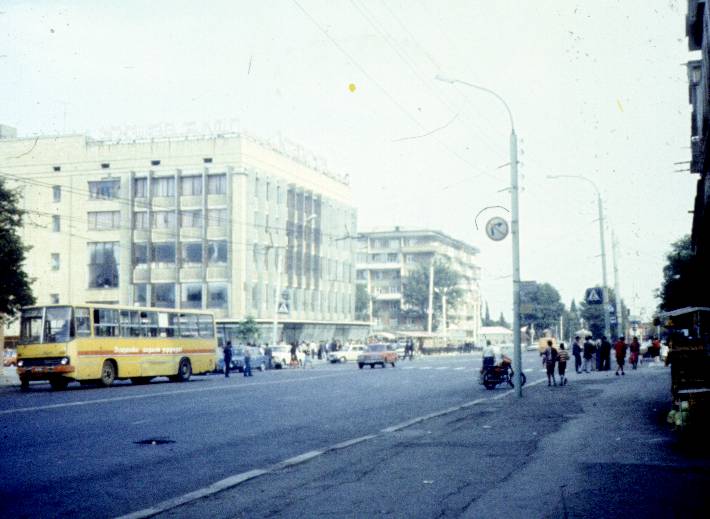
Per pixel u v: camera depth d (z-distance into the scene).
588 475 9.77
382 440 13.99
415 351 87.81
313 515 7.85
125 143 71.50
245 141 69.75
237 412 20.38
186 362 37.56
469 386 31.75
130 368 33.44
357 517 7.69
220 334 67.38
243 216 68.69
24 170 73.81
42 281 72.25
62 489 9.75
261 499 8.79
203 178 69.19
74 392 28.92
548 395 24.80
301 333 79.25
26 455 12.73
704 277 33.59
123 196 70.81
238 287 68.25
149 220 70.00
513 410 19.64
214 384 34.12
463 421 17.17
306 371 49.88
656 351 52.66
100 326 32.09
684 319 20.72
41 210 72.94
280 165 76.44
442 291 117.50
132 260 70.00
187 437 15.09
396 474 10.25
